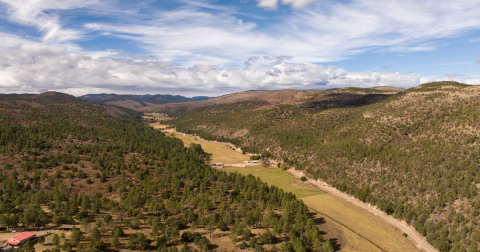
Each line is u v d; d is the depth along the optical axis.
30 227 99.62
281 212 126.62
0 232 93.69
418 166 146.62
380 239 111.00
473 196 115.94
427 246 106.94
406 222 124.06
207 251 93.12
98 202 119.12
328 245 94.50
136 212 112.69
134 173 163.00
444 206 121.25
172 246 90.50
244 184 155.38
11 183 126.44
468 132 149.38
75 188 136.25
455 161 136.12
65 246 83.19
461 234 103.56
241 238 104.00
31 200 113.06
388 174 153.88
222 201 130.62
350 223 124.44
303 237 102.94
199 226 111.81
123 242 94.75
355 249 102.62
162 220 113.31
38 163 154.25
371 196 147.88
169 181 153.25
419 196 132.25
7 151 164.88
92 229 96.44
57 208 107.94
